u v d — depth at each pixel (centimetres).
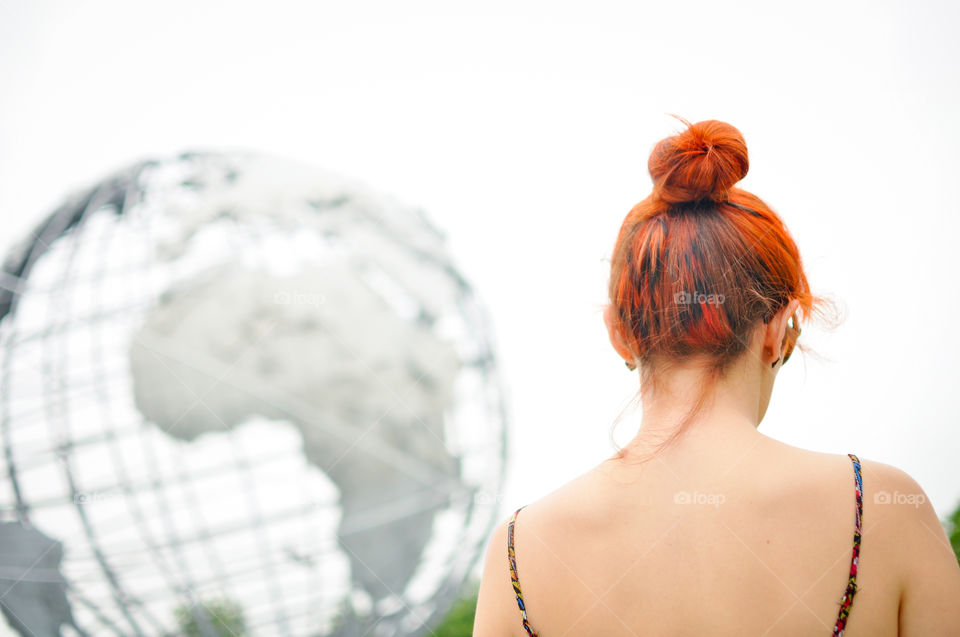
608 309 86
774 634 67
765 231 78
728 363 76
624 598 71
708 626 68
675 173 78
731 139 78
